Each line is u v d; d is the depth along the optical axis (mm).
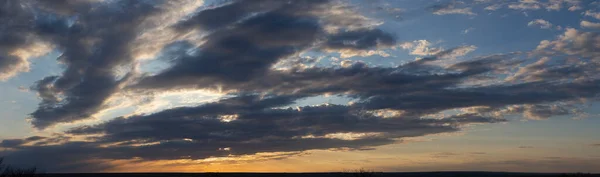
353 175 74062
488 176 140000
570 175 82188
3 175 51312
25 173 52281
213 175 117125
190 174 130625
